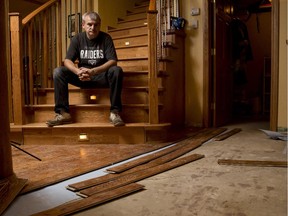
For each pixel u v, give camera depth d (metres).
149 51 2.98
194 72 4.39
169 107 3.93
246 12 7.14
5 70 1.66
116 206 1.44
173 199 1.52
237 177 1.87
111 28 4.94
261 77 7.20
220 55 4.54
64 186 1.73
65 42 4.37
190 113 4.43
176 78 4.16
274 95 3.68
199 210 1.38
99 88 3.31
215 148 2.75
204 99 4.30
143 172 1.94
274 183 1.75
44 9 3.57
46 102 3.52
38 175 1.91
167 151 2.55
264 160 2.27
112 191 1.59
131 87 3.42
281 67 3.65
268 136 3.35
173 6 4.38
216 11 4.32
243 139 3.24
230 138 3.32
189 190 1.64
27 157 2.43
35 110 3.28
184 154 2.50
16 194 1.55
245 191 1.62
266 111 6.90
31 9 5.63
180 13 4.43
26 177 1.87
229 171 2.00
